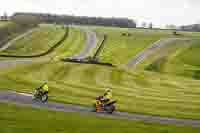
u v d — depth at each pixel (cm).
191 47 10725
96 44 11262
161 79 6369
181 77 6988
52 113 2323
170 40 12019
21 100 2927
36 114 2166
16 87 3784
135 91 4859
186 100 4525
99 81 5556
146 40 12106
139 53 10212
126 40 12094
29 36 11888
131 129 2072
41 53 9531
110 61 8962
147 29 16612
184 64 8744
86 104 3272
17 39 11288
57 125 1897
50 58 8531
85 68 6750
